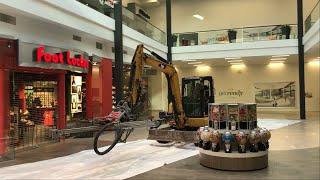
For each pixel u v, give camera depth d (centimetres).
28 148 976
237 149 697
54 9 1055
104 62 1512
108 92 1541
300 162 750
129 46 1631
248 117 717
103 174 669
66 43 1254
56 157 852
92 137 1219
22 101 1005
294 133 1232
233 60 2280
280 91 2547
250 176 640
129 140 1133
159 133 1011
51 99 1113
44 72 1073
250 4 2633
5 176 658
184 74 2773
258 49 1981
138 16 1778
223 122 724
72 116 1356
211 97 1101
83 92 1411
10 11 923
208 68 2711
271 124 1569
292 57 2133
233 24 2675
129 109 906
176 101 1055
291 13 2536
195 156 843
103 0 1395
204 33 2112
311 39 1653
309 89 2484
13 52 954
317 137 1127
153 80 2722
